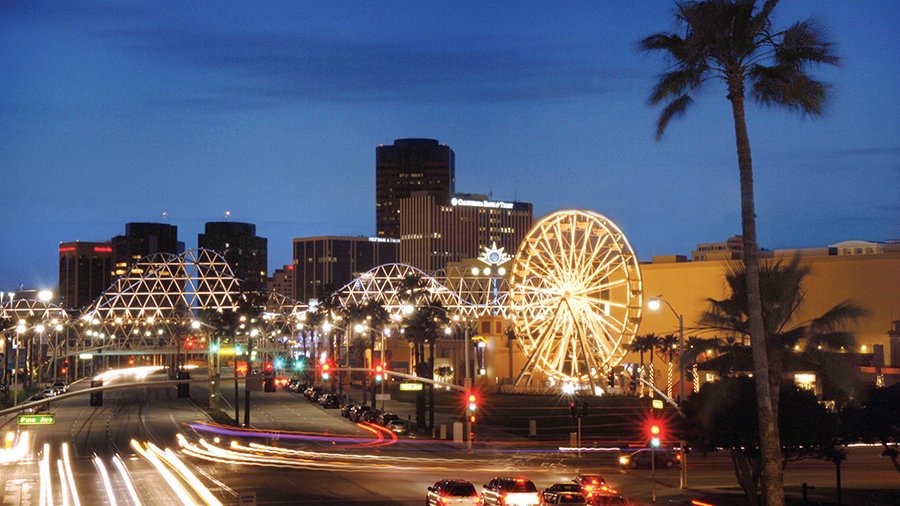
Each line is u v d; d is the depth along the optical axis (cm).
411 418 12400
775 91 4366
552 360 14438
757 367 4278
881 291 14475
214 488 6131
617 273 16850
